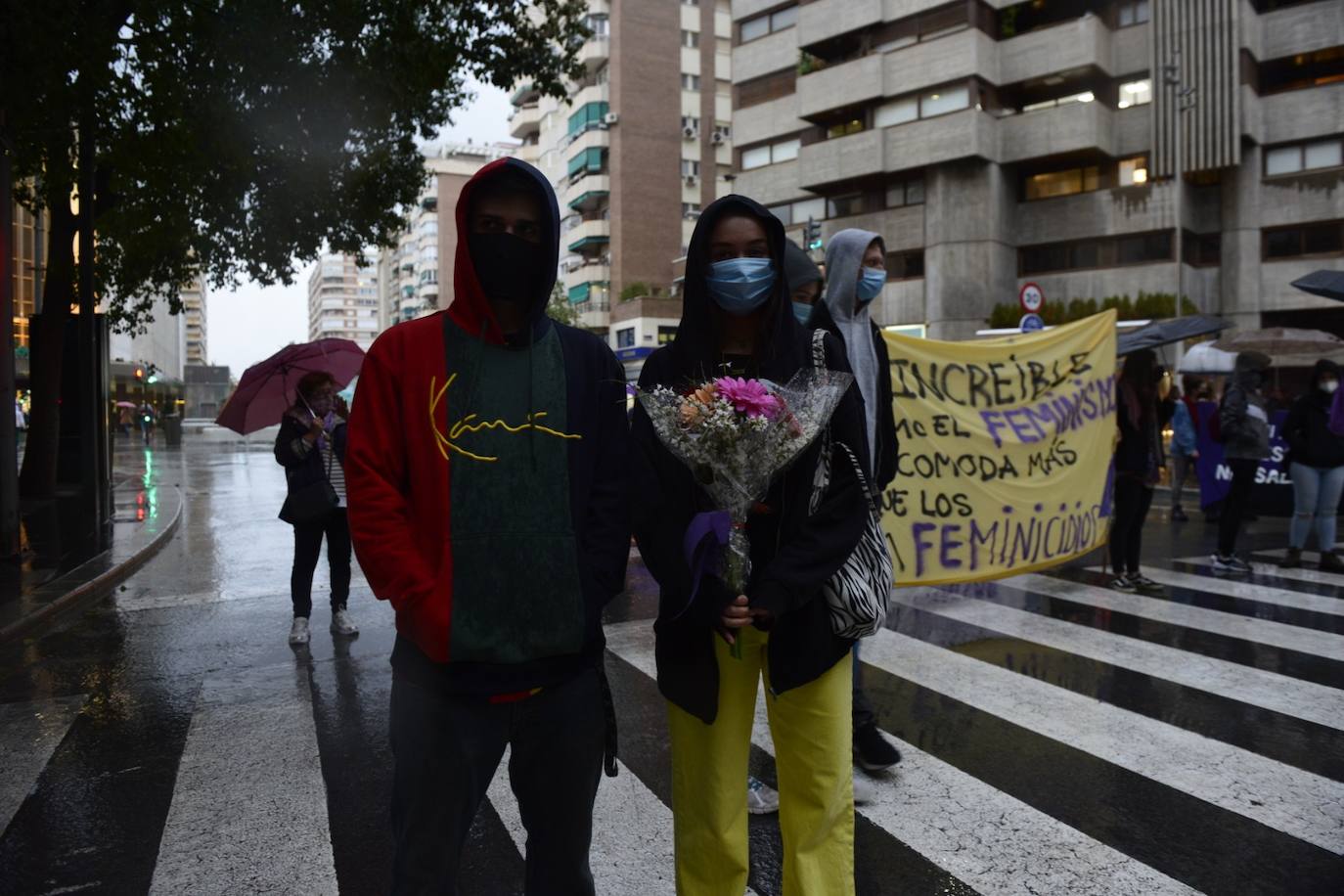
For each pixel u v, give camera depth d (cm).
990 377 656
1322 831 307
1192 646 542
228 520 1206
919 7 3042
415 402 190
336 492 567
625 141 5234
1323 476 782
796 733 213
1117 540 714
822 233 3444
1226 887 271
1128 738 395
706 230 226
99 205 1294
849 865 214
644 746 393
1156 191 2848
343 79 1045
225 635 595
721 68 5531
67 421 1650
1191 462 1107
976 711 430
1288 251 2808
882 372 351
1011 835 305
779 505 217
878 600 214
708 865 217
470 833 314
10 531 837
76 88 825
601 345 210
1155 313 2717
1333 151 2748
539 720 193
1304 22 2789
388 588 183
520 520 189
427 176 1482
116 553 871
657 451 210
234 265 1403
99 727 423
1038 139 2950
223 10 943
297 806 335
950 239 3073
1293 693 455
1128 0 2956
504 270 195
